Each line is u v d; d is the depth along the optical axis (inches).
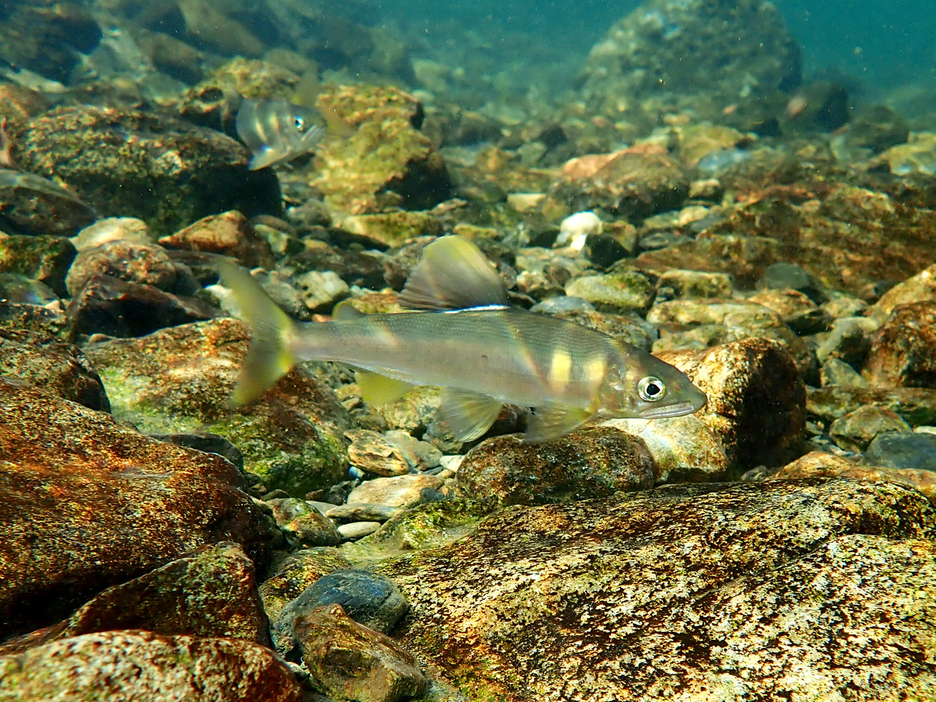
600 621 9.9
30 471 10.8
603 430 16.7
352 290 29.9
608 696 8.7
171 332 19.0
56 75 71.4
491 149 57.9
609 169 49.7
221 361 18.3
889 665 8.1
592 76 100.5
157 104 58.9
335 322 12.4
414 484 16.7
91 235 30.3
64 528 9.9
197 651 7.2
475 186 50.4
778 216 37.4
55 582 9.3
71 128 35.3
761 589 9.5
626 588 10.3
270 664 7.6
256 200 36.5
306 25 103.2
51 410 12.3
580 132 77.1
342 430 18.7
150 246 26.1
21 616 9.1
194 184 34.8
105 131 35.1
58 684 6.5
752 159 59.7
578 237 40.6
